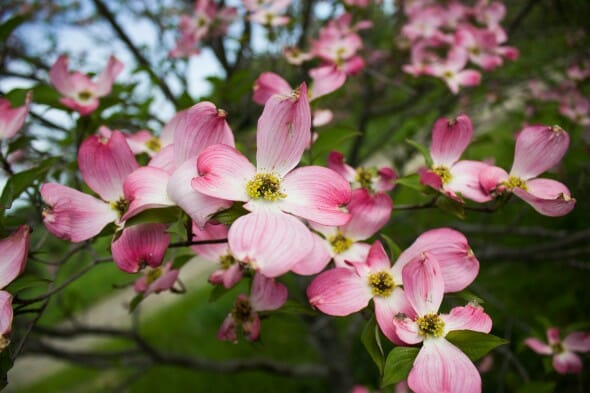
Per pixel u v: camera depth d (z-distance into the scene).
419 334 0.26
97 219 0.29
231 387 1.34
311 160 0.36
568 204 0.29
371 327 0.28
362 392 0.61
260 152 0.27
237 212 0.26
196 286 1.90
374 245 0.29
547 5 0.81
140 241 0.27
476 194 0.32
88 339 1.78
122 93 0.52
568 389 0.67
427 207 0.33
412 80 0.66
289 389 1.28
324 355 0.92
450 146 0.33
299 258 0.24
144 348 0.80
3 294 0.25
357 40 0.53
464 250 0.28
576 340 0.47
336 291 0.28
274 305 0.32
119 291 2.02
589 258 0.87
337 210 0.26
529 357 0.73
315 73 0.38
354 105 0.90
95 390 1.49
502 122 1.03
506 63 0.88
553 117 0.74
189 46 0.62
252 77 0.65
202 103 0.27
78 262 0.69
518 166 0.32
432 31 0.68
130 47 0.73
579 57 0.78
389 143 0.90
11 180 0.32
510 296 0.87
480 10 0.68
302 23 0.71
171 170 0.29
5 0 0.76
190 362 0.86
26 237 0.26
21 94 0.43
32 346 0.68
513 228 0.71
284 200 0.26
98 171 0.30
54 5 0.78
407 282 0.27
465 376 0.25
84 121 0.44
